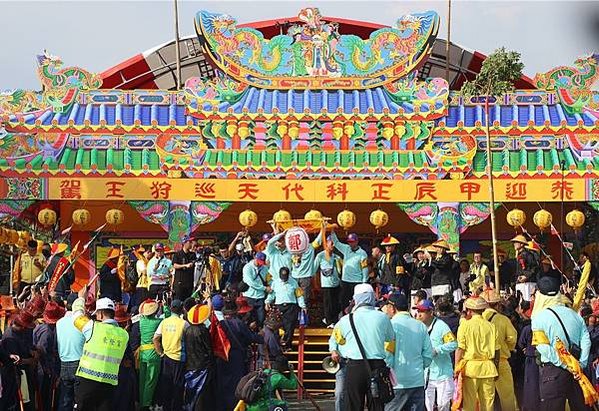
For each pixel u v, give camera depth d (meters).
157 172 28.48
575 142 28.89
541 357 15.92
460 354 16.66
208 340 17.17
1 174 28.12
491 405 16.62
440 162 28.39
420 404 15.16
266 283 24.19
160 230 32.19
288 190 28.28
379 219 28.55
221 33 29.56
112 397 16.50
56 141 28.95
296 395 23.66
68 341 17.25
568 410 17.25
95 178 28.42
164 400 18.44
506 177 28.59
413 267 26.64
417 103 29.11
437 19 29.52
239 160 28.52
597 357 18.45
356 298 15.11
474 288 25.27
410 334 15.16
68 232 29.64
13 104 29.66
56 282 24.30
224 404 17.33
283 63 29.62
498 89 36.12
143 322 18.62
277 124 28.94
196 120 29.22
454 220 28.33
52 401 18.22
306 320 25.03
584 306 20.27
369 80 29.56
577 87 29.77
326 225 26.02
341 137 28.91
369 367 14.75
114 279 27.53
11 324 17.75
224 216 32.25
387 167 28.41
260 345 18.77
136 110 29.59
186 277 25.14
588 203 29.27
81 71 30.05
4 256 36.44
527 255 25.77
